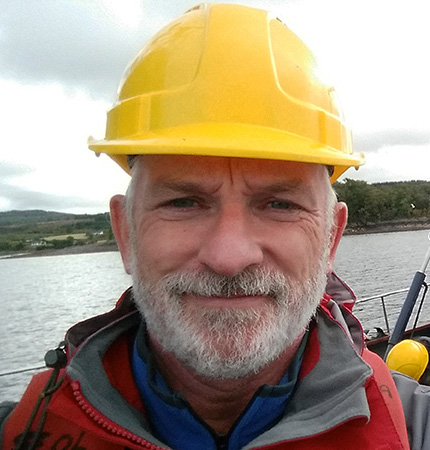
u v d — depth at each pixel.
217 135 0.28
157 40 0.33
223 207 0.28
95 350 0.34
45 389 0.33
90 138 0.37
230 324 0.28
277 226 0.29
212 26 0.30
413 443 0.35
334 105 0.34
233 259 0.27
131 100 0.32
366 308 3.28
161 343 0.30
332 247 0.37
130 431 0.29
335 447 0.30
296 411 0.31
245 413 0.31
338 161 0.30
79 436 0.32
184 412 0.31
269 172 0.28
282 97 0.30
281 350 0.30
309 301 0.31
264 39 0.30
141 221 0.30
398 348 0.72
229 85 0.29
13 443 0.33
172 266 0.29
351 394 0.30
